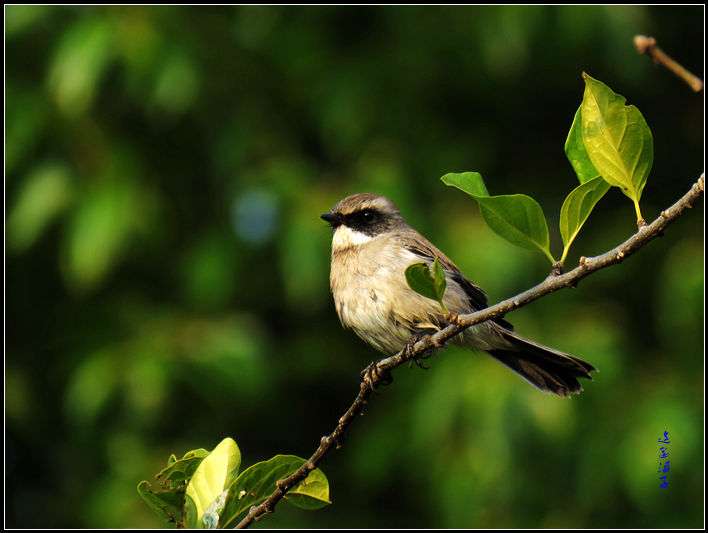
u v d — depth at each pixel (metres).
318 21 14.81
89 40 12.93
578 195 4.93
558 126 15.80
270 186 13.59
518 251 13.26
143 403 12.82
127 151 13.71
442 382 12.97
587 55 14.85
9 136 13.21
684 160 15.62
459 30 14.58
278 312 15.06
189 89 13.19
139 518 13.12
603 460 12.98
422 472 13.33
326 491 5.62
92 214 12.93
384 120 14.55
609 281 14.48
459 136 15.10
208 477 5.43
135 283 14.66
